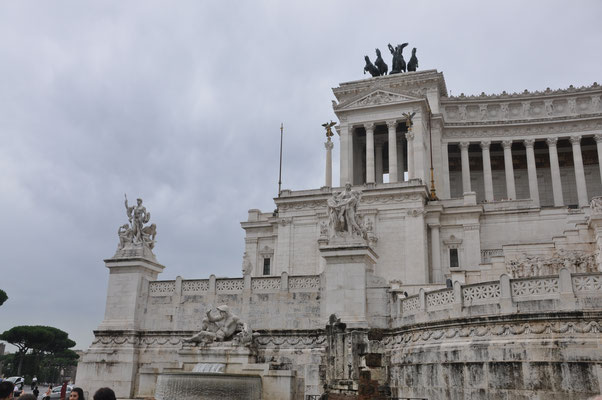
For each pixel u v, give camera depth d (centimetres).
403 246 6106
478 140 9088
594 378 2208
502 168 9650
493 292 2556
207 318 3325
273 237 6994
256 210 7388
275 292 3500
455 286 2695
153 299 3797
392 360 3047
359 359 2298
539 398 2289
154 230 4066
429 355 2738
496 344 2456
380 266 6106
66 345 11256
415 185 6184
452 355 2605
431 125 8719
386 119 8081
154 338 3706
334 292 3272
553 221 6281
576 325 2311
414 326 2923
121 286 3850
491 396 2412
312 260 6431
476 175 9588
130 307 3781
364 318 3166
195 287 3719
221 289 3647
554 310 2353
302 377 3100
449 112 9381
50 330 10625
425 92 8956
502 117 9225
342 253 3291
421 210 6134
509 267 4447
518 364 2369
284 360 3288
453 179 9650
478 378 2473
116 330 3731
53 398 4922
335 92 9338
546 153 9469
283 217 6675
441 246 6359
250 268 5622
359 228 3378
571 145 9344
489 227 6462
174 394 2780
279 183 7725
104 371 3641
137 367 3656
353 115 8275
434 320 2773
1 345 10356
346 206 3384
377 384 1886
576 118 8781
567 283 2366
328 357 2528
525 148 9425
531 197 8681
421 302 2917
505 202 6594
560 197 8569
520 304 2439
